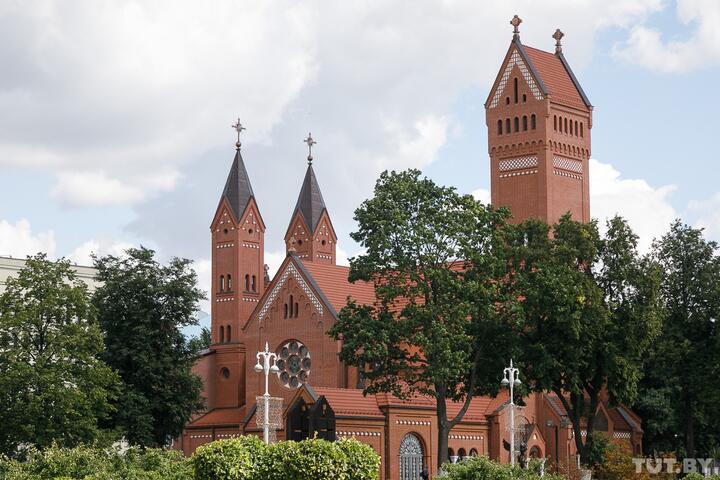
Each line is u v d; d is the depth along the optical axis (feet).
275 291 440.86
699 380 392.06
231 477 182.60
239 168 494.59
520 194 457.27
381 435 390.63
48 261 331.36
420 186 337.11
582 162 469.16
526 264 358.02
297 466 182.80
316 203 513.45
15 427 307.58
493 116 465.06
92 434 315.37
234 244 483.10
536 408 441.68
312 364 425.69
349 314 338.75
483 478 216.74
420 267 334.65
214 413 462.19
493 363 346.54
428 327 328.08
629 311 355.15
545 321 352.28
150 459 218.18
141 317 364.17
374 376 336.90
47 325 325.83
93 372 322.34
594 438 419.54
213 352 475.31
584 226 363.35
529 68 458.09
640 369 421.59
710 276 399.44
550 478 225.76
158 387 362.94
